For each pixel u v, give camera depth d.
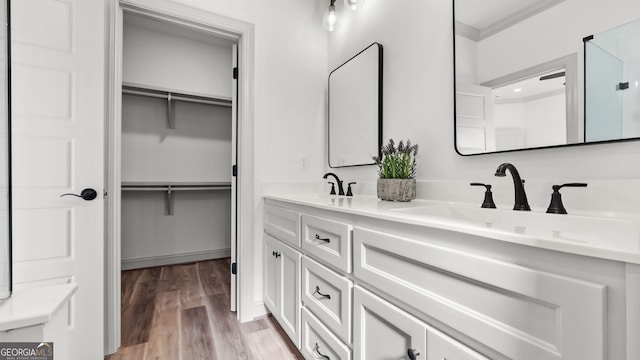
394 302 0.82
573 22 0.86
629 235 0.54
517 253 0.53
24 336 0.63
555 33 0.91
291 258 1.47
